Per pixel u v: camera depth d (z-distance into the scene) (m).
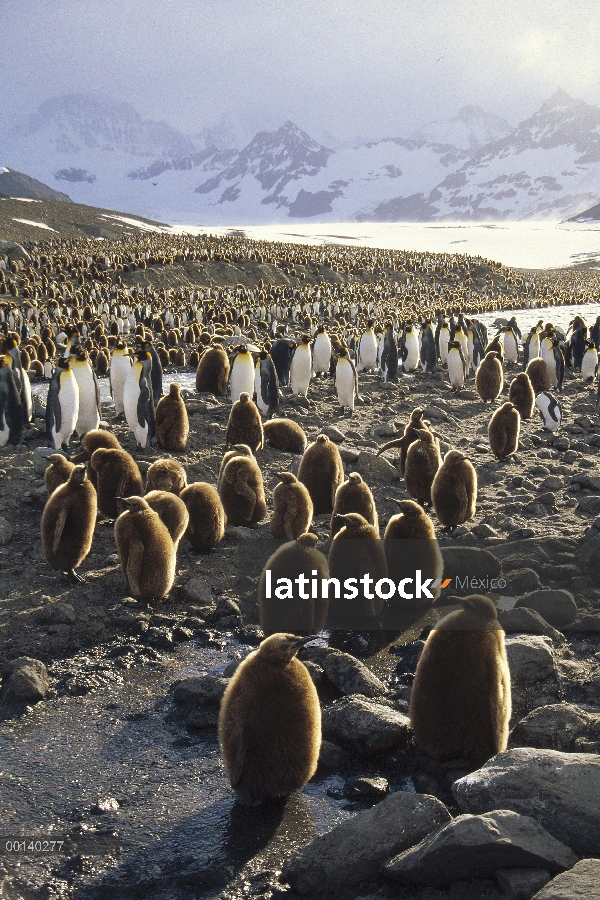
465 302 68.62
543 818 4.57
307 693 5.19
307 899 4.44
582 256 162.38
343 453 12.88
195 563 9.25
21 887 4.52
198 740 6.00
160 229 149.25
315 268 80.06
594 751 5.34
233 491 10.24
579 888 3.78
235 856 4.79
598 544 8.86
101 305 44.56
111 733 6.07
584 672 6.64
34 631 7.55
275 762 5.10
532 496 11.46
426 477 11.15
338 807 5.25
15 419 13.55
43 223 118.44
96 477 10.80
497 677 5.28
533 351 26.59
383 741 5.69
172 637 7.59
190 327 32.81
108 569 9.04
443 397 20.20
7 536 9.63
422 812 4.75
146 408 13.25
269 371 16.33
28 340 27.11
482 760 5.36
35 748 5.86
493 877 4.32
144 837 4.94
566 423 17.08
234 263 73.06
